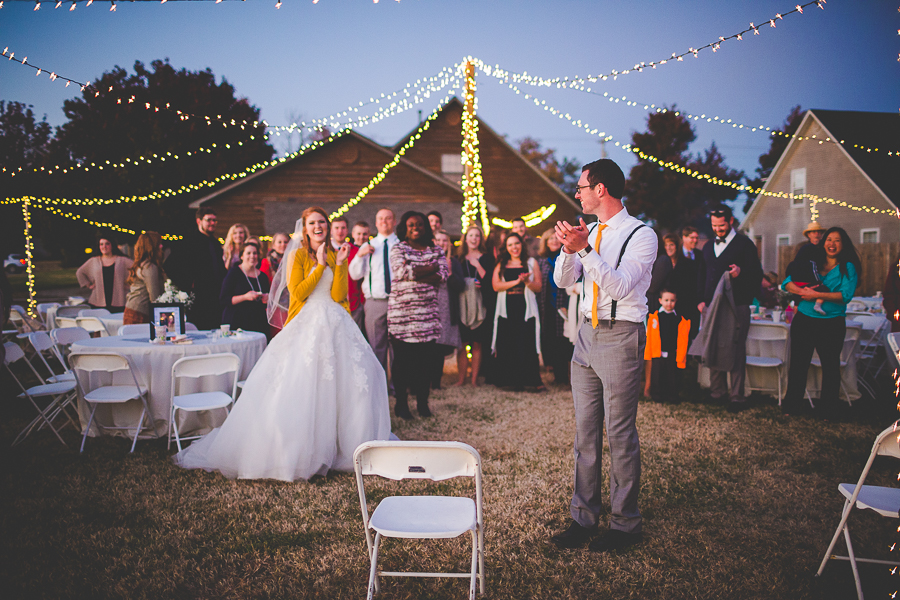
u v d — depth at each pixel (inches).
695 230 256.1
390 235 211.3
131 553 98.7
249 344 172.4
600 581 90.2
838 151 680.4
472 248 247.4
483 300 238.4
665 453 152.4
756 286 194.2
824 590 87.5
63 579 90.6
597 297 98.8
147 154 674.2
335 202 610.2
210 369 148.7
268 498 122.6
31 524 109.6
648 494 125.3
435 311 189.2
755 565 94.8
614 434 100.0
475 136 303.7
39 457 147.6
